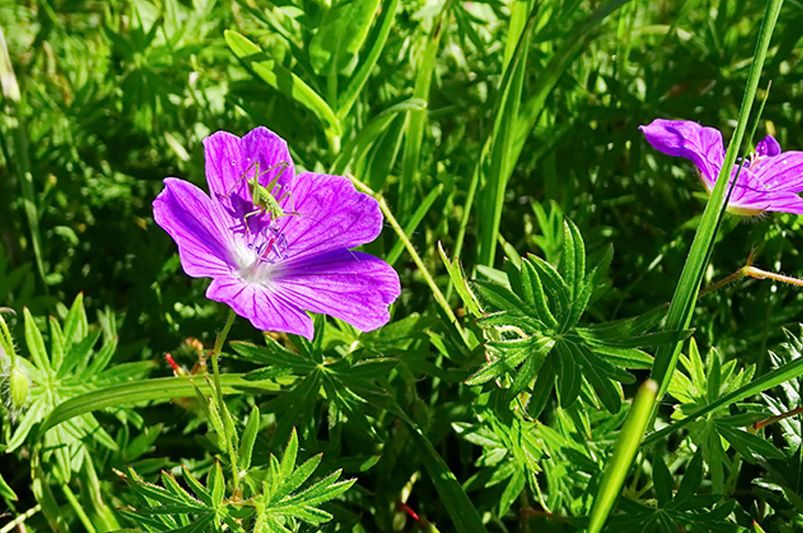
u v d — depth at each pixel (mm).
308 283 190
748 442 196
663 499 196
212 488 180
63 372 221
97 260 286
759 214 208
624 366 183
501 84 235
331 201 196
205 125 291
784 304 264
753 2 287
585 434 196
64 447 218
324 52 239
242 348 198
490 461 215
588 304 187
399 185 262
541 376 186
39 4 316
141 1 292
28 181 266
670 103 283
